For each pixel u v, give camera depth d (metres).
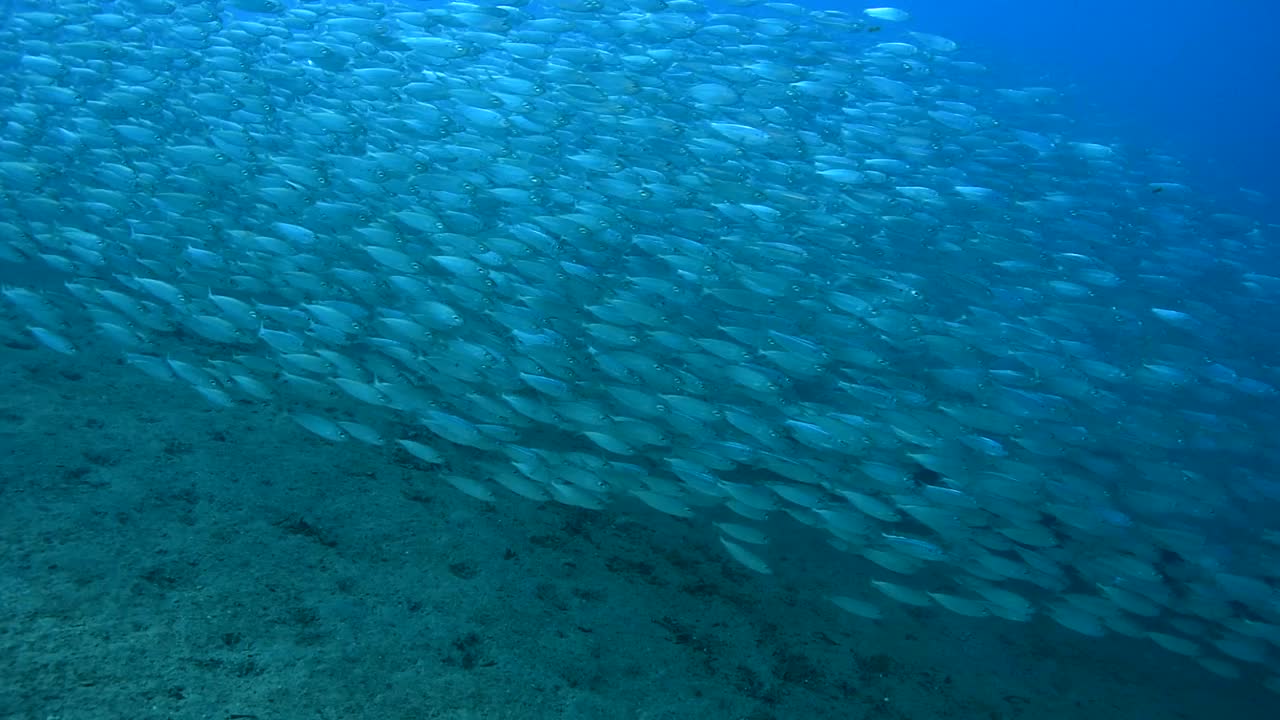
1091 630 2.79
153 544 2.43
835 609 3.10
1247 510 4.36
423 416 2.93
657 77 5.79
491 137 4.78
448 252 3.77
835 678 2.72
